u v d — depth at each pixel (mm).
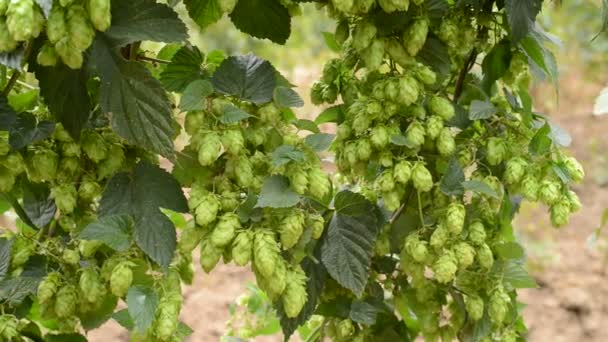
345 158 1275
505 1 1204
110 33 1056
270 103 1208
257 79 1208
